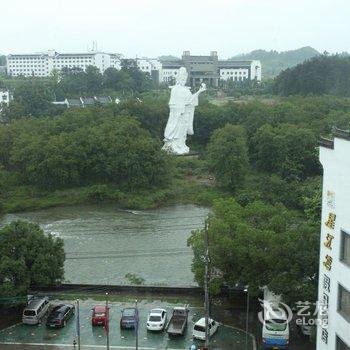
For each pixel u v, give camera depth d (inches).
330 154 1327.5
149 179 4571.9
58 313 2073.1
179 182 4753.9
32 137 4813.0
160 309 2092.8
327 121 5595.5
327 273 1357.0
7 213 4052.7
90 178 4697.3
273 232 2071.9
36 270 2154.3
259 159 5044.3
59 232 3508.9
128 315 2063.2
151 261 2910.9
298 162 4840.1
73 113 5511.8
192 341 1948.8
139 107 5831.7
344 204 1251.8
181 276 2674.7
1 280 2107.5
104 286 2425.0
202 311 2207.2
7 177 4591.5
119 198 4372.5
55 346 1907.0
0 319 2132.1
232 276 2132.1
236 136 4805.6
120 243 3253.0
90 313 2192.4
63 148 4562.0
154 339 1966.0
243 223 2165.4
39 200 4308.6
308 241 1993.1
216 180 4717.0
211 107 6259.8
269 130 4992.6
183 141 5561.0
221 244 2105.1
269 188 4106.8
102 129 4881.9
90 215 3978.8
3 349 1878.7
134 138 4805.6
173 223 3725.4
